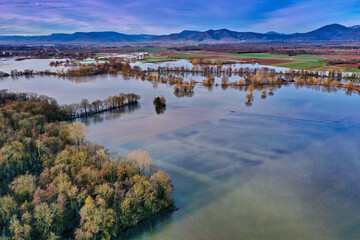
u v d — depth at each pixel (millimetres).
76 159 83188
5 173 83812
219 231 70062
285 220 74312
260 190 88188
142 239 67125
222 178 95188
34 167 92938
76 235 61656
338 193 86625
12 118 125500
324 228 71438
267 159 109500
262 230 70438
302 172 99312
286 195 85500
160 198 78062
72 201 68125
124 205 68000
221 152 115750
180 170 100562
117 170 82188
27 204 63969
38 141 93562
